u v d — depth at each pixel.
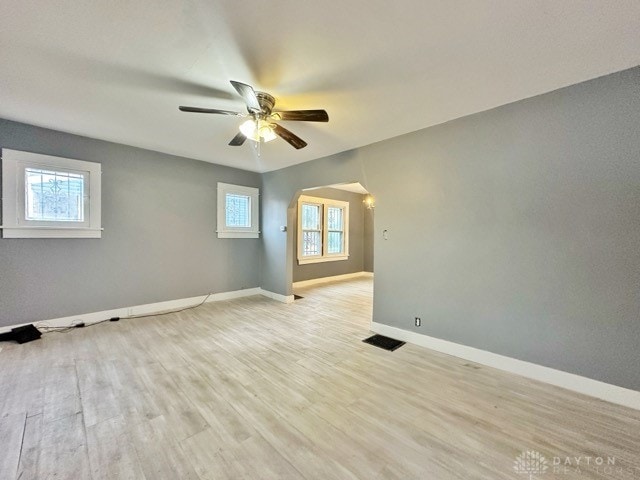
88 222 3.46
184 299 4.40
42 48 1.74
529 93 2.25
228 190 4.84
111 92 2.29
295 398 2.03
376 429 1.72
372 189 3.44
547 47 1.69
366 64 1.87
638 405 1.91
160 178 4.07
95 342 2.97
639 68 1.88
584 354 2.10
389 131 3.04
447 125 2.77
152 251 4.04
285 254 4.81
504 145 2.44
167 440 1.61
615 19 1.46
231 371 2.42
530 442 1.62
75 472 1.39
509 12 1.42
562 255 2.19
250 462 1.46
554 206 2.21
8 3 1.37
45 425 1.71
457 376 2.36
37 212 3.15
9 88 2.24
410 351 2.87
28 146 3.06
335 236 7.49
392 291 3.25
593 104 2.04
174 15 1.46
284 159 4.28
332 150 3.76
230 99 2.38
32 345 2.87
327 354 2.78
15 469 1.40
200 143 3.61
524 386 2.21
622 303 1.96
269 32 1.58
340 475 1.39
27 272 3.12
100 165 3.53
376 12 1.42
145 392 2.08
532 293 2.33
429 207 2.93
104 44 1.70
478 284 2.61
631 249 1.93
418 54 1.77
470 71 1.95
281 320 3.84
